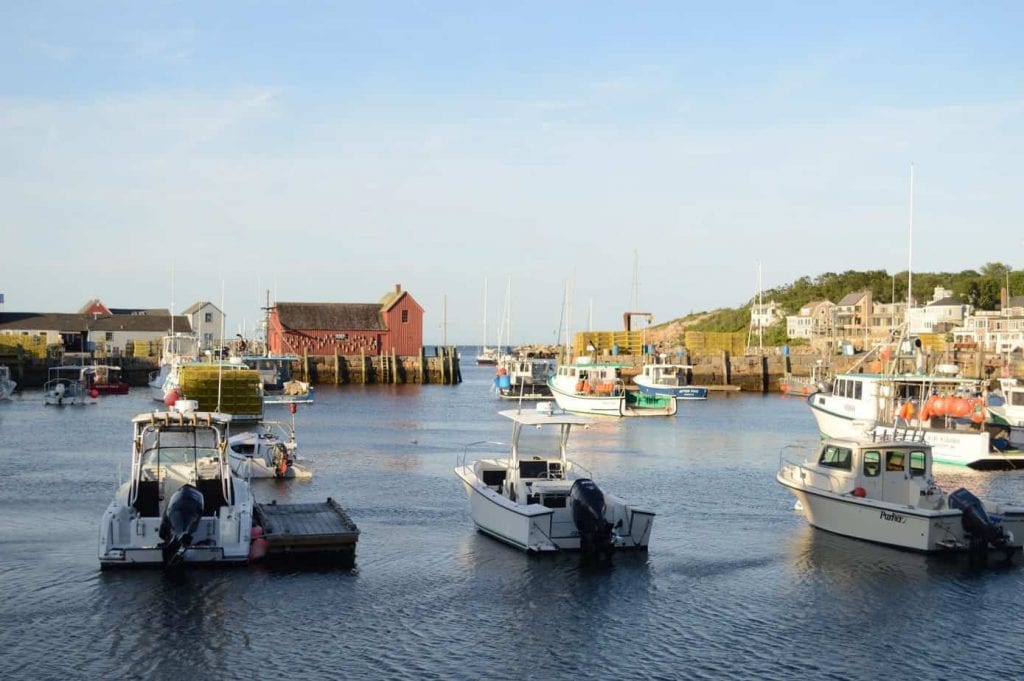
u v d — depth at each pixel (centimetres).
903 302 15750
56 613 1980
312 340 12269
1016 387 5359
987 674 1753
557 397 8025
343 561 2405
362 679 1694
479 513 2753
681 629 1966
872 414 4944
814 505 2811
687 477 3988
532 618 2016
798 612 2072
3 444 4953
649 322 12525
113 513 2250
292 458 3956
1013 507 2566
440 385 11538
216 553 2250
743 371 11156
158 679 1678
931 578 2311
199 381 6097
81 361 10619
